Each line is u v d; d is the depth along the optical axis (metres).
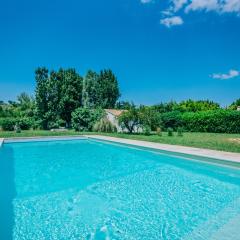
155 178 9.24
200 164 10.36
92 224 5.41
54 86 37.41
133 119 24.52
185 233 4.88
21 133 24.53
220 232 4.60
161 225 5.30
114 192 7.60
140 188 8.00
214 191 7.61
